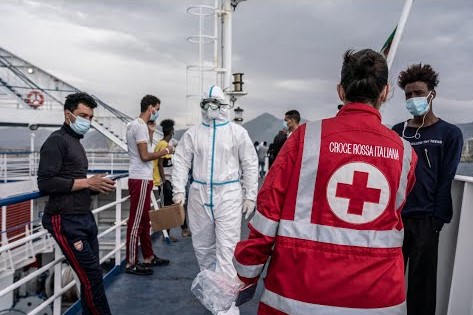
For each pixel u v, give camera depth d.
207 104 3.34
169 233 6.18
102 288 2.82
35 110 14.69
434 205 2.52
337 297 1.37
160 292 3.97
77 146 2.73
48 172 2.55
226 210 3.37
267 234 1.44
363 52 1.51
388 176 1.40
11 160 13.25
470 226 2.60
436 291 2.72
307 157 1.42
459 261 2.62
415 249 2.53
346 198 1.39
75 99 2.68
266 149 16.28
